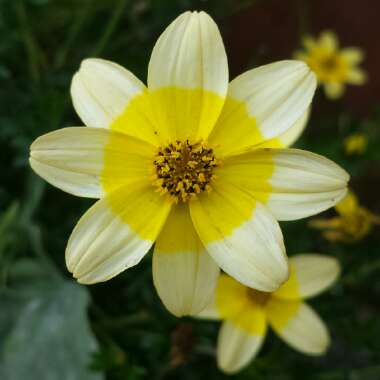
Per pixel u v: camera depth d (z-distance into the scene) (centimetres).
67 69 18
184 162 11
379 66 27
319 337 14
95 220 10
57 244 17
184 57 10
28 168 17
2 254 17
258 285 10
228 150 11
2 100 17
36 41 19
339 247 18
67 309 17
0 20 17
